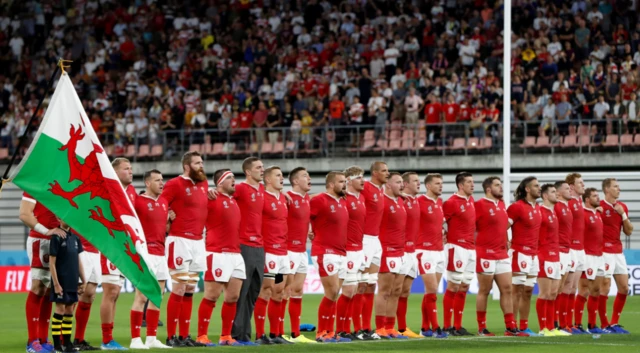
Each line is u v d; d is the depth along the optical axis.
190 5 58.72
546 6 51.22
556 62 48.84
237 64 54.69
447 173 46.00
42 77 57.00
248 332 20.27
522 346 19.77
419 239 23.12
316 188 47.84
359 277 22.05
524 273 23.44
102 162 16.19
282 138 49.09
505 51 35.75
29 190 15.91
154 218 19.02
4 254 43.56
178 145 50.72
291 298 21.38
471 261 23.27
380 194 22.22
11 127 54.31
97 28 58.91
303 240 21.38
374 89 49.66
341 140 49.16
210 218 19.78
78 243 17.61
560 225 24.59
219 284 19.70
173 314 19.33
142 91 54.69
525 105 47.41
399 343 20.28
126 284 41.97
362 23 54.97
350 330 22.67
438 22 52.94
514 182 45.25
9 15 60.41
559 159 44.59
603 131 45.50
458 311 23.36
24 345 20.36
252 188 20.39
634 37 49.16
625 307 32.91
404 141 47.34
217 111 51.25
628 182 42.62
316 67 53.50
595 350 19.02
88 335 23.11
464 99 48.34
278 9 57.00
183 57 56.22
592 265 24.94
